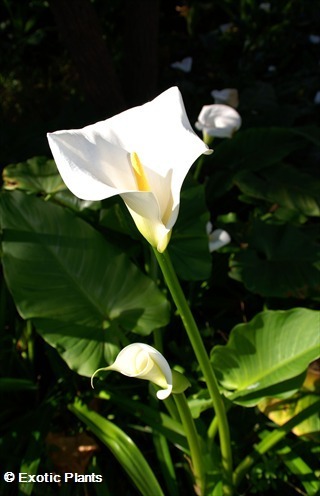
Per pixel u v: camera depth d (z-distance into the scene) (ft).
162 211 2.18
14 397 3.57
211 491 2.90
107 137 2.19
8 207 3.17
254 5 7.78
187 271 3.38
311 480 2.94
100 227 3.79
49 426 3.33
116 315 3.13
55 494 3.14
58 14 4.81
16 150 4.89
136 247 3.77
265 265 3.66
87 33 4.88
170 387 2.20
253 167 4.53
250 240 3.85
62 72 7.55
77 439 3.31
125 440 2.96
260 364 2.96
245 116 5.58
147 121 2.21
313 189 4.34
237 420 3.33
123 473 3.31
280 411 3.08
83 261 3.16
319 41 7.43
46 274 3.10
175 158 2.11
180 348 3.60
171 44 8.03
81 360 2.98
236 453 3.19
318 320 2.85
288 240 3.77
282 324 2.90
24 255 3.10
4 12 8.23
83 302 3.10
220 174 4.52
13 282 3.05
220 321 3.88
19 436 3.33
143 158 2.20
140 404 3.17
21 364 3.56
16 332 3.58
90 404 3.42
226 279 4.03
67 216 3.21
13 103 6.84
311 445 3.19
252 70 7.16
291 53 7.59
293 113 5.51
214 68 7.32
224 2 8.20
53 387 3.51
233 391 3.01
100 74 5.12
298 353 2.87
